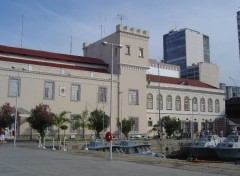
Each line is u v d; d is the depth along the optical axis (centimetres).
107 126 6034
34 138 5750
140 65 7412
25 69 5906
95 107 6650
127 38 7319
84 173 1619
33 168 1789
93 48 7981
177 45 17538
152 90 7931
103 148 4262
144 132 7275
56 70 6253
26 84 5897
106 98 6844
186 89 8644
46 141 5341
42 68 6097
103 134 6419
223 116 9425
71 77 6412
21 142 5231
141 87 7388
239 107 10494
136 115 7206
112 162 2167
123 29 7262
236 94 12788
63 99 6269
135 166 1947
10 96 5712
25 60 6191
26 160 2239
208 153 4416
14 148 3644
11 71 5772
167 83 8281
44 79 6097
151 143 5375
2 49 6125
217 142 4597
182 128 8406
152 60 11900
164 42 18388
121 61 7138
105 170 1747
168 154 5194
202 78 13950
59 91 6241
